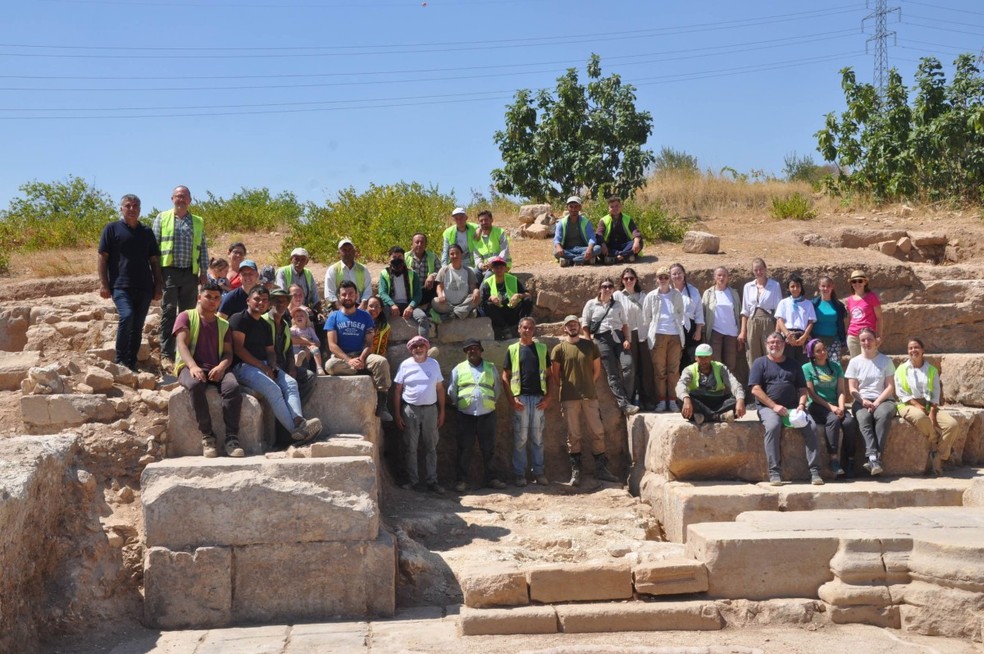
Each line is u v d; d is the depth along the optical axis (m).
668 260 13.00
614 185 17.80
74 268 14.47
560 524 8.83
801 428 9.15
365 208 15.50
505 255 11.41
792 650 6.32
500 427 10.91
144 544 7.18
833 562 7.05
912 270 12.55
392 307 10.62
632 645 6.38
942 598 6.67
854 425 9.46
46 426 7.90
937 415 9.54
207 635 6.66
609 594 7.03
